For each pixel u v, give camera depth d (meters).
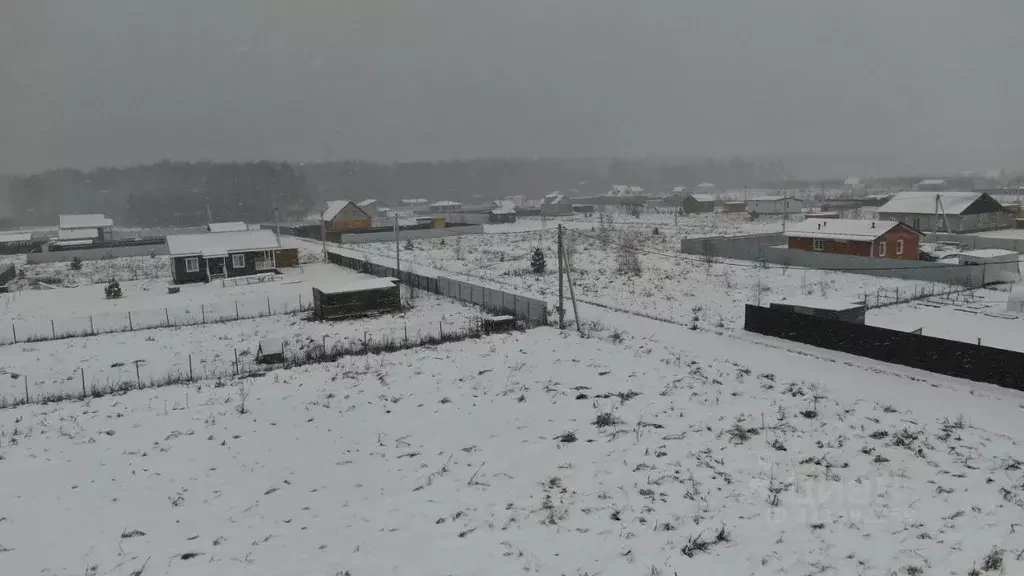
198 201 148.62
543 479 12.12
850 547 9.40
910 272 38.66
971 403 17.55
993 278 36.22
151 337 29.28
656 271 44.19
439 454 13.66
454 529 10.37
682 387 17.75
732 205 108.25
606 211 120.62
